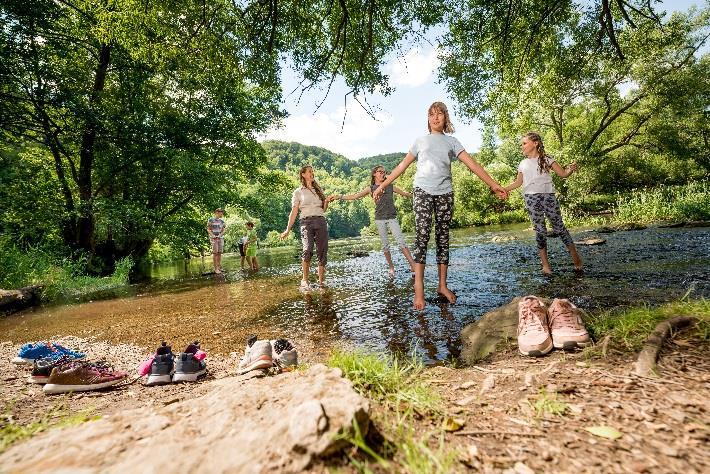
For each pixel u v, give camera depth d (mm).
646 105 20109
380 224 6418
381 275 6633
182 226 15656
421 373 2041
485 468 1025
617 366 1770
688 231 8562
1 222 10281
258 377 2182
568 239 4926
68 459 949
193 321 4301
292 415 1034
